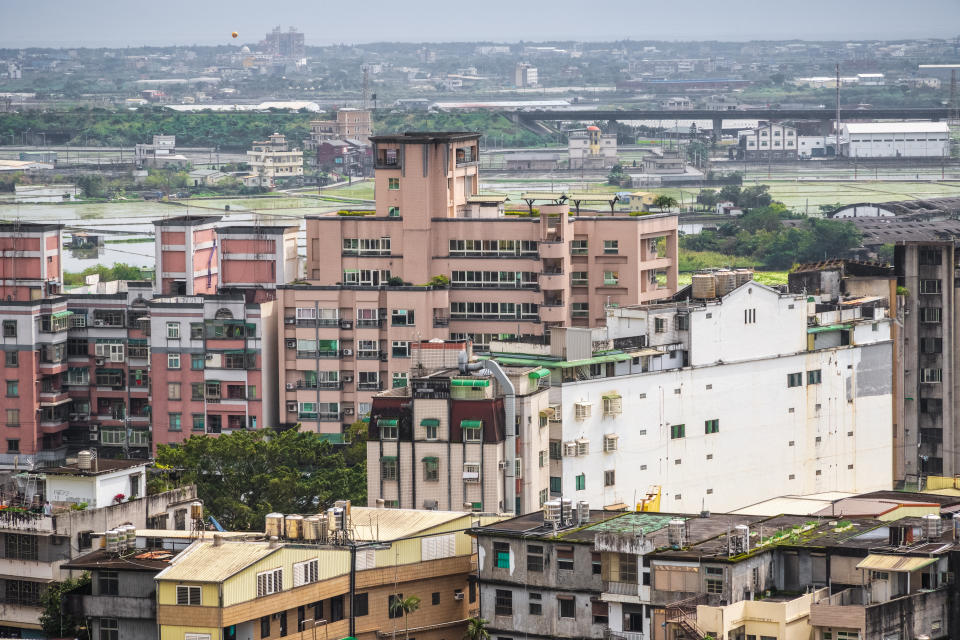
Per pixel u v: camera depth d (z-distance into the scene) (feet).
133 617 647.56
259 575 639.35
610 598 650.02
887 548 624.59
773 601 604.08
